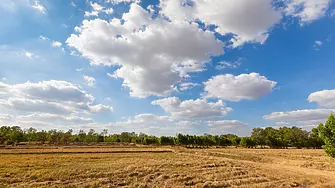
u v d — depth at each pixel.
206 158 57.53
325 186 29.83
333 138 32.78
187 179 32.25
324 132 33.88
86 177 32.06
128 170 36.75
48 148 84.62
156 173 35.03
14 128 127.75
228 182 30.97
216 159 55.34
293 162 56.69
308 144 119.19
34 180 29.77
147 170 36.88
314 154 76.00
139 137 149.88
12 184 27.38
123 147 102.94
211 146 133.12
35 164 41.56
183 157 59.75
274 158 67.06
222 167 42.19
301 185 31.03
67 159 50.06
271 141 122.50
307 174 39.28
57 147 92.31
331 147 32.94
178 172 36.19
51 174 32.69
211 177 33.53
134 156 59.72
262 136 131.00
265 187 29.02
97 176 32.75
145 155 63.34
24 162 44.03
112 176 32.91
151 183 30.11
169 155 65.25
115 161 47.88
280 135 135.75
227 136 167.12
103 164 42.81
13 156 55.50
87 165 41.31
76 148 88.38
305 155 72.44
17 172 33.75
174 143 131.12
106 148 92.38
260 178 33.84
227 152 84.06
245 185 29.92
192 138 129.75
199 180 31.55
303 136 121.25
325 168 47.38
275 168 45.88
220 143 134.25
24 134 129.75
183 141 128.50
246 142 124.25
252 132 140.25
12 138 109.62
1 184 27.23
